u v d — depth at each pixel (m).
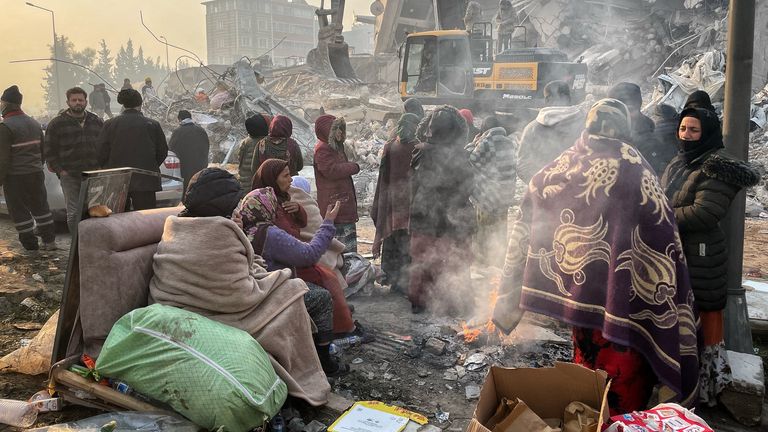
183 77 43.78
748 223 8.87
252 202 3.84
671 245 2.93
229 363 2.98
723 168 3.25
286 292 3.50
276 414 3.21
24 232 6.80
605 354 3.11
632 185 2.94
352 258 5.62
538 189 3.24
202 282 3.25
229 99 15.93
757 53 20.64
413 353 4.31
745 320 4.01
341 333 4.37
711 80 13.38
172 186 7.84
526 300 3.26
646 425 2.45
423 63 17.31
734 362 3.72
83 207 3.28
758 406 3.44
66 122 6.53
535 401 2.72
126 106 6.21
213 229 3.26
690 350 3.05
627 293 2.93
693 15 28.45
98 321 3.28
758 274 6.28
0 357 4.19
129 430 2.89
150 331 3.08
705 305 3.43
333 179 5.60
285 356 3.37
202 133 8.17
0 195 8.52
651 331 2.94
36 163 6.68
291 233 4.09
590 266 3.03
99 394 3.22
